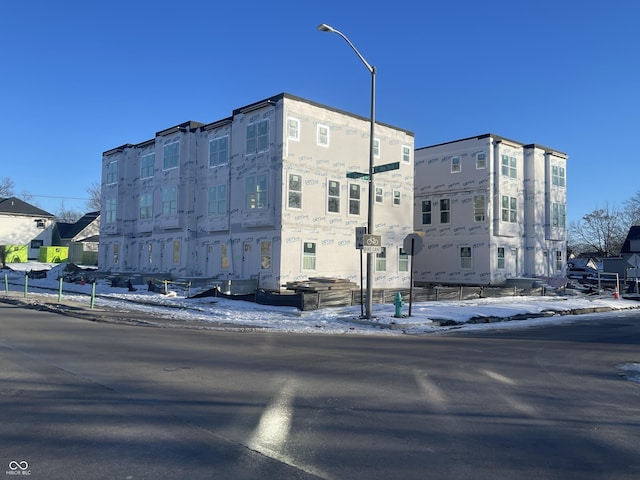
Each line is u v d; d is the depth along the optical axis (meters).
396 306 18.62
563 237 39.72
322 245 28.12
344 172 29.33
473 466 4.87
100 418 6.17
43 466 4.67
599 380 9.16
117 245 39.34
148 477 4.46
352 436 5.68
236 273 29.00
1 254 57.28
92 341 12.52
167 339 13.24
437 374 9.28
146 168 37.03
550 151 38.72
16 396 7.14
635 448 5.50
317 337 14.55
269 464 4.80
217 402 6.98
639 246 55.19
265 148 27.44
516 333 16.55
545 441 5.68
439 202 38.00
